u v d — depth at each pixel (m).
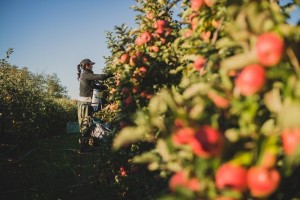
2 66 9.74
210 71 2.14
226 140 1.53
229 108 1.75
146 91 3.50
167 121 2.04
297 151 1.29
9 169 6.78
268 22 1.58
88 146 7.48
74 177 6.23
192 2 2.64
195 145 1.50
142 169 3.35
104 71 7.16
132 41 4.00
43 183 5.91
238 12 1.81
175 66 3.48
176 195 1.39
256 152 1.48
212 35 2.62
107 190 5.14
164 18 4.12
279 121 1.49
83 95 8.19
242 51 1.96
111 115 5.79
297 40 1.58
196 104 1.70
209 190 1.49
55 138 13.13
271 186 1.41
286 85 1.52
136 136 1.86
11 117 9.31
